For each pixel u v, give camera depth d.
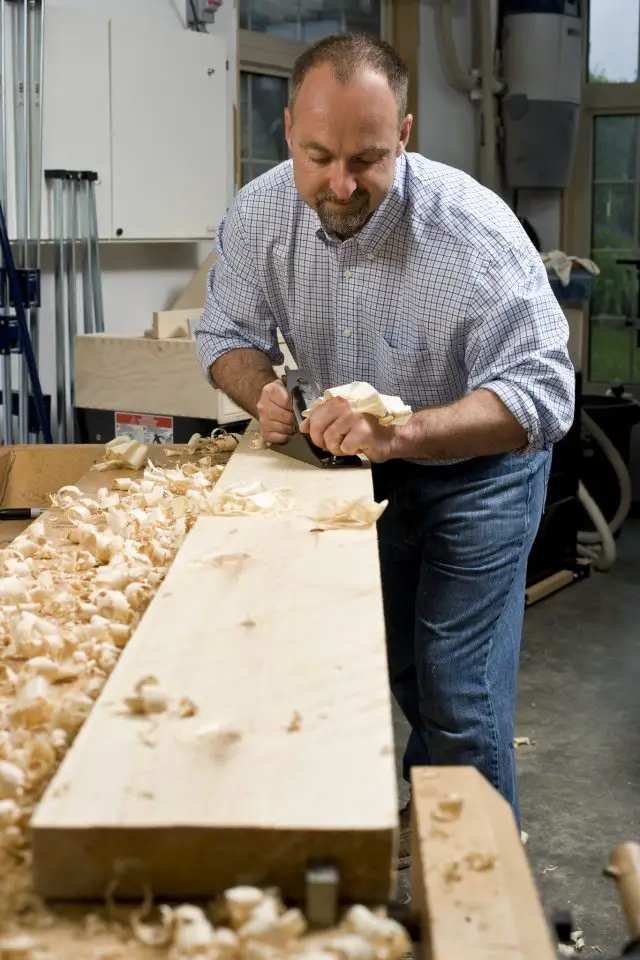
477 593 1.78
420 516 1.84
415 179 1.66
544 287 1.66
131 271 3.39
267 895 0.65
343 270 1.73
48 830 0.65
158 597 1.03
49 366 3.10
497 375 1.61
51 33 2.76
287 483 1.51
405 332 1.73
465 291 1.63
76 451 2.02
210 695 0.82
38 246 2.77
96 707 0.80
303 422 1.55
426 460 1.79
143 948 0.63
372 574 1.10
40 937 0.64
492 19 4.62
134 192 3.08
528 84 4.53
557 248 5.00
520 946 0.61
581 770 2.70
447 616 1.79
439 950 0.61
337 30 4.29
